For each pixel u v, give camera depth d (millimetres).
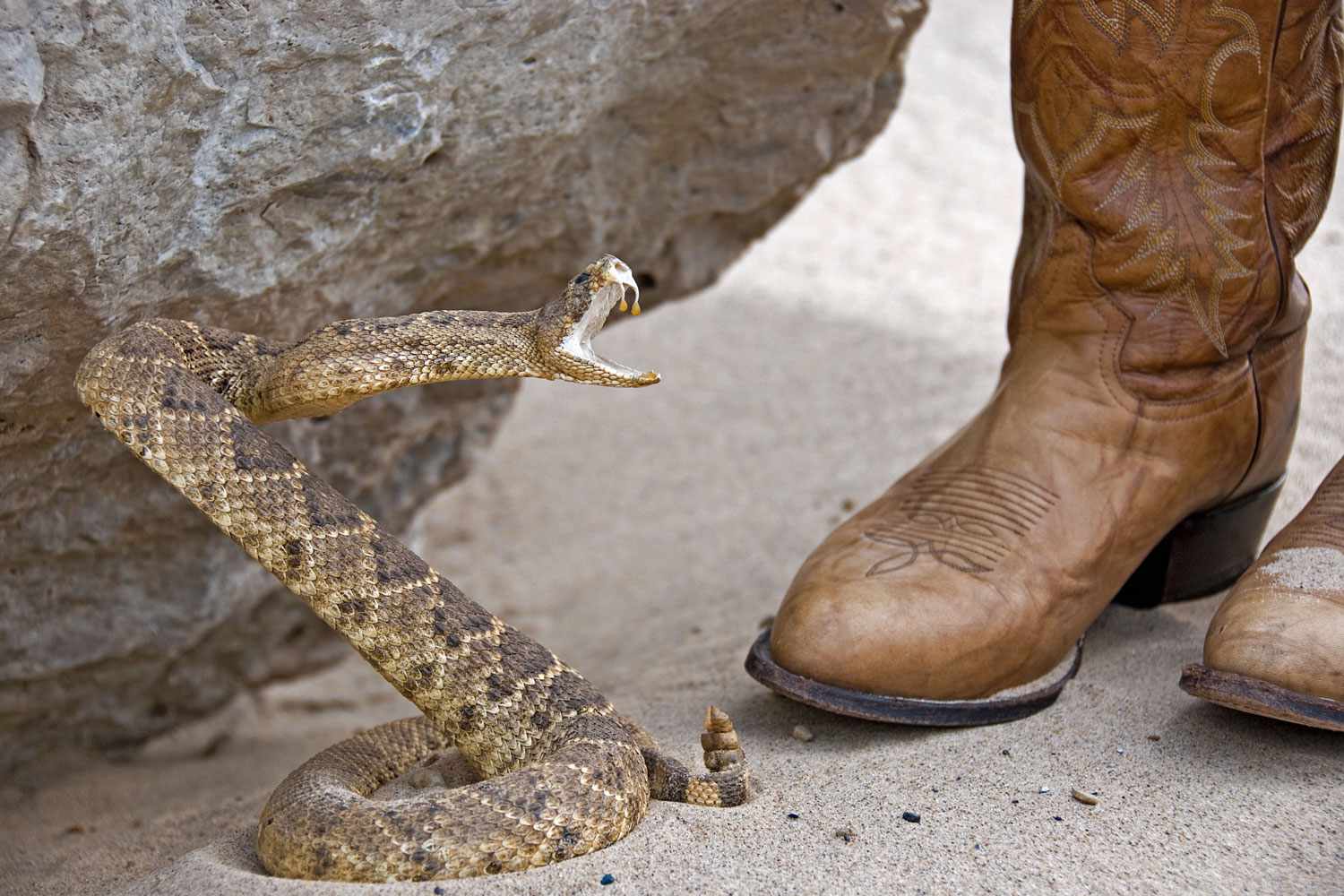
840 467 6699
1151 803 2562
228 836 2719
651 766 2678
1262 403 3361
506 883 2281
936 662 2900
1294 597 2764
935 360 7727
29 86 2254
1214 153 3035
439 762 2898
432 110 3084
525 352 2750
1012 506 3129
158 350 2633
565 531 6781
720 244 4906
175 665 4727
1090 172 3115
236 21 2564
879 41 4098
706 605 5461
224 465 2607
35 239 2451
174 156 2666
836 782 2715
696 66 3893
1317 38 3107
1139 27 2951
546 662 2734
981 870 2348
